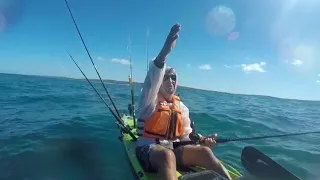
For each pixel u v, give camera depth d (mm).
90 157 2516
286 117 6168
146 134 1794
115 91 9914
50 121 3922
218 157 2707
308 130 4547
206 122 4406
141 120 1842
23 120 3945
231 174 1791
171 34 1492
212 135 1911
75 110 5031
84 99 6809
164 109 1787
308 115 7363
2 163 2301
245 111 6609
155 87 1678
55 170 2209
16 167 2236
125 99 7039
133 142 2451
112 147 2820
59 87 10852
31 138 3023
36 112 4656
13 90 8258
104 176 2131
